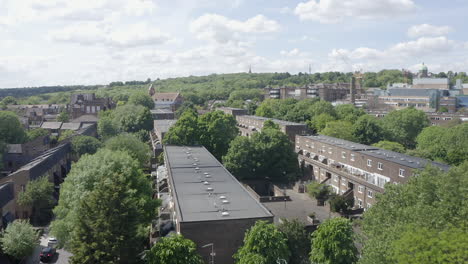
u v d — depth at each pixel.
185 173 65.56
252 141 94.50
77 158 112.19
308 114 153.62
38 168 78.88
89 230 39.94
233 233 43.88
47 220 71.44
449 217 31.77
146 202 52.88
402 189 39.38
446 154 95.44
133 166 58.38
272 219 44.88
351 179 77.69
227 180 61.41
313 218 60.00
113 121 144.75
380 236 34.16
